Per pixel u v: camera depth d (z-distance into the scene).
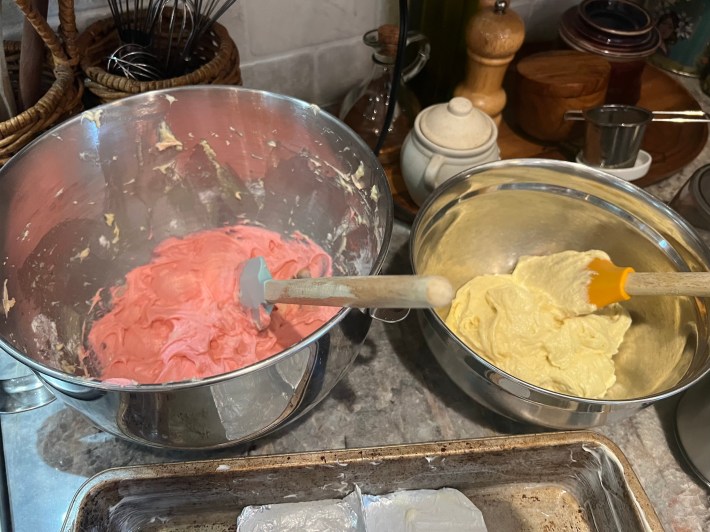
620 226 0.70
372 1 0.88
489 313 0.70
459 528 0.58
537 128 0.90
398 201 0.82
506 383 0.53
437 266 0.72
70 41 0.65
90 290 0.72
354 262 0.71
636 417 0.65
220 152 0.74
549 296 0.71
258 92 0.66
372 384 0.67
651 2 1.06
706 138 0.91
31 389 0.58
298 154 0.71
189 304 0.73
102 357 0.68
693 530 0.57
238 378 0.45
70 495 0.57
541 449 0.57
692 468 0.60
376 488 0.60
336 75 0.95
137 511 0.57
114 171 0.69
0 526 0.54
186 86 0.65
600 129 0.81
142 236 0.77
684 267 0.65
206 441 0.52
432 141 0.73
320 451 0.56
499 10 0.81
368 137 0.86
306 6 0.84
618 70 0.91
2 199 0.58
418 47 0.89
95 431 0.61
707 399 0.58
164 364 0.67
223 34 0.72
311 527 0.57
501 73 0.85
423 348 0.70
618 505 0.56
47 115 0.63
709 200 0.69
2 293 0.58
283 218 0.79
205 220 0.80
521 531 0.59
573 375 0.65
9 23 0.72
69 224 0.69
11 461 0.59
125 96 0.66
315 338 0.46
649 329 0.68
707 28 1.02
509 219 0.75
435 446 0.57
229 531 0.58
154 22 0.71
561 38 0.96
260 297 0.63
